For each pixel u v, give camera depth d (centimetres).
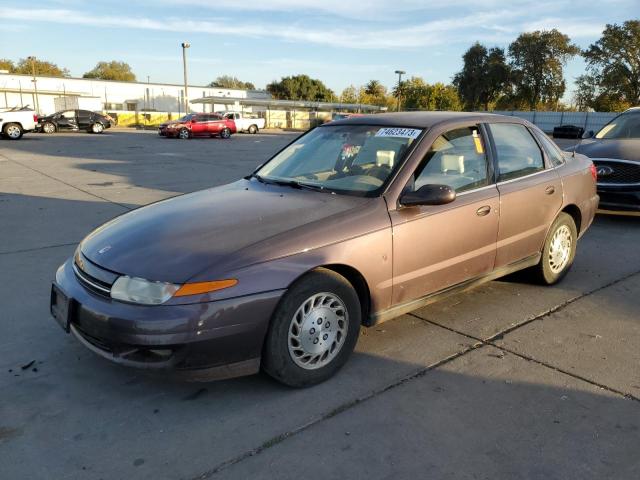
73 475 246
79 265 319
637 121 817
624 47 5797
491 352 365
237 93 7275
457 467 252
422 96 6931
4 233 679
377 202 341
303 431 278
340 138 418
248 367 292
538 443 270
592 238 676
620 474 248
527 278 495
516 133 454
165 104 6719
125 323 273
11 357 353
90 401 304
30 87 5797
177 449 264
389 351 365
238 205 350
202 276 276
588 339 386
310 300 307
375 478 245
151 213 356
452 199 337
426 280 365
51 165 1462
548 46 5969
